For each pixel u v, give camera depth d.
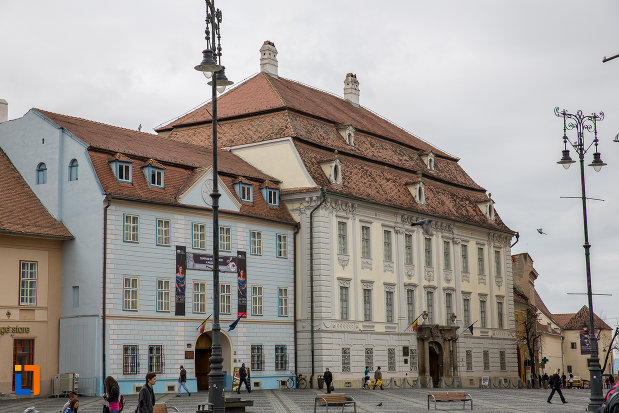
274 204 70.19
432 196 85.94
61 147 59.66
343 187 73.25
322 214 70.12
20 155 61.66
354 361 72.00
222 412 32.38
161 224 60.56
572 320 156.38
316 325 69.31
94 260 57.09
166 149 65.75
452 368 83.94
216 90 34.97
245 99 78.19
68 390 55.88
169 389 59.72
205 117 78.38
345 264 72.12
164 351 59.75
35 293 57.25
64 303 58.34
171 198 61.22
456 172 95.38
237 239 66.00
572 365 154.50
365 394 63.56
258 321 66.94
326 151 75.31
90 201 57.72
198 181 63.28
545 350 136.25
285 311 69.50
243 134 74.81
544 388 98.12
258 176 70.12
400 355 77.31
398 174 83.00
